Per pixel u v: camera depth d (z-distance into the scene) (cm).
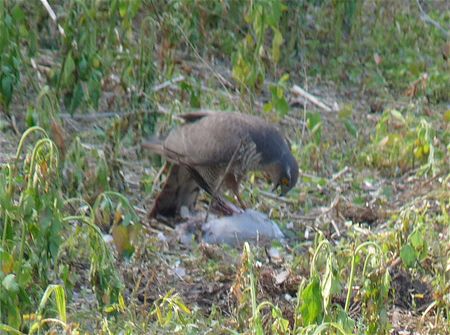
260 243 1168
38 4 1468
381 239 1135
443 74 1745
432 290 1076
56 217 901
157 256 1102
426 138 1421
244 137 1184
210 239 1166
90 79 1318
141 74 1383
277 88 1425
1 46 1231
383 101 1683
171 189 1205
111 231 1109
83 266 1046
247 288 938
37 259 909
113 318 933
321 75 1766
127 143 1345
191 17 1577
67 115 1364
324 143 1483
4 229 889
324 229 1232
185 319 934
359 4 1900
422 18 1991
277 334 884
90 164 1283
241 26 1700
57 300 828
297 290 1062
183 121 1276
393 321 1031
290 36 1750
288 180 1238
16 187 996
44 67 1453
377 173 1415
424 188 1348
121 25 1505
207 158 1170
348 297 923
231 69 1656
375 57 1781
